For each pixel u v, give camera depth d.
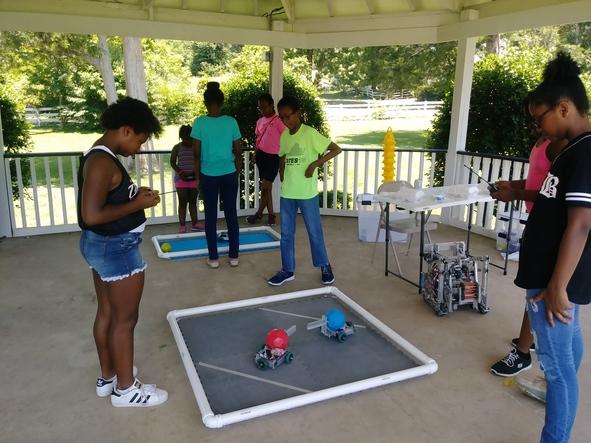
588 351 3.12
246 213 6.73
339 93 23.52
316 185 4.13
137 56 12.75
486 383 2.81
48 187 5.76
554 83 1.83
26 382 2.81
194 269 4.67
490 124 6.04
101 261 2.26
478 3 5.40
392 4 5.92
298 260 4.95
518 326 3.51
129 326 2.47
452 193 4.23
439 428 2.43
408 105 19.75
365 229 5.54
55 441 2.33
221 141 4.34
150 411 2.56
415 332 3.42
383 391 2.73
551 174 1.89
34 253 5.12
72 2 5.29
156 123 2.28
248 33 6.09
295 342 3.26
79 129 16.83
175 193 6.32
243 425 2.45
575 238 1.75
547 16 4.55
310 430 2.42
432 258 3.79
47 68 15.84
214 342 3.26
